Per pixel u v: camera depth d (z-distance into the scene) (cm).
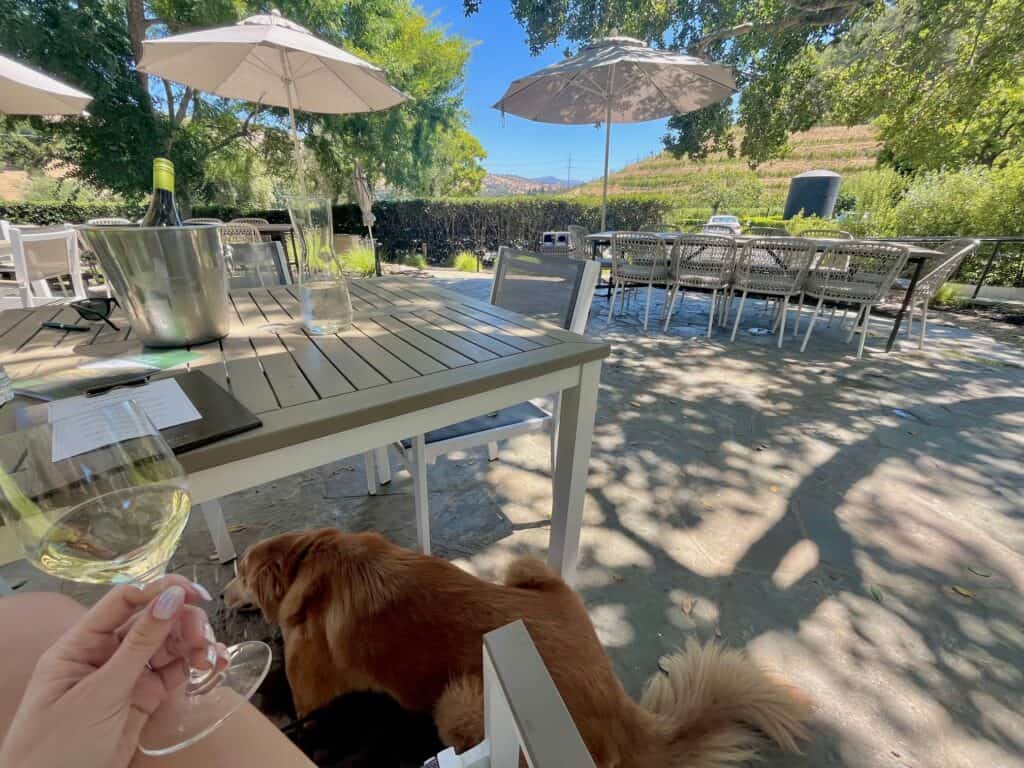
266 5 682
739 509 183
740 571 151
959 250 355
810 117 684
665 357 367
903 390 299
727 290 446
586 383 120
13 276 388
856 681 116
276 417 79
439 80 1106
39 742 35
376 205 920
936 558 156
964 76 551
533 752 37
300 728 104
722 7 693
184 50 253
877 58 624
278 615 102
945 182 600
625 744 82
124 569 53
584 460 129
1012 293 541
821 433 243
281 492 191
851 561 155
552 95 445
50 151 686
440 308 158
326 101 346
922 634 128
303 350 113
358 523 173
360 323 138
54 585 143
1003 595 141
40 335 123
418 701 89
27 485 50
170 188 108
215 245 112
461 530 170
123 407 57
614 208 945
